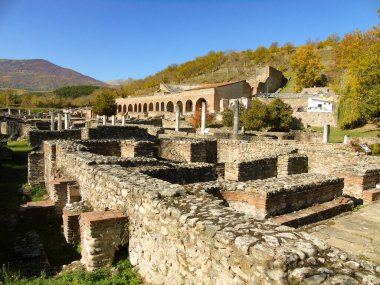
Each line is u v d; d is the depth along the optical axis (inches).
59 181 356.2
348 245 222.5
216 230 148.9
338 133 1289.4
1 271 226.4
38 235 304.2
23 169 647.1
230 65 4431.6
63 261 261.0
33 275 227.1
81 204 306.2
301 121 1704.0
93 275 210.4
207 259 153.3
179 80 4387.3
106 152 528.1
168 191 210.1
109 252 223.8
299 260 124.7
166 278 184.2
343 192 354.6
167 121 1576.0
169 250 182.1
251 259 130.6
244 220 162.2
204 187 258.1
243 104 1817.2
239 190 268.8
